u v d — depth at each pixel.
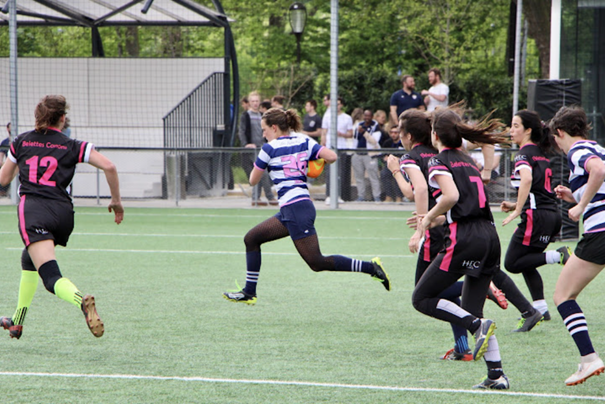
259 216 44.75
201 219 43.25
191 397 12.83
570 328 13.50
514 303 18.42
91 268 27.31
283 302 21.73
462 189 13.70
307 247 19.45
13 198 49.94
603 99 41.84
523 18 77.19
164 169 50.78
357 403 12.53
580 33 41.53
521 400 12.76
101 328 14.23
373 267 19.48
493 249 13.70
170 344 16.73
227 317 19.66
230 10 97.12
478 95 79.12
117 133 57.31
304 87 83.38
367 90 79.56
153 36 95.25
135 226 40.03
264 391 13.20
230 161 49.50
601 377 14.30
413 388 13.45
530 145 19.27
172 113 54.56
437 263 13.85
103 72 57.41
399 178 16.55
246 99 53.94
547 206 19.03
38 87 57.88
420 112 15.73
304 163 19.69
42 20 60.53
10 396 12.80
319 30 98.06
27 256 16.39
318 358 15.62
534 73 93.44
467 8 87.38
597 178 13.36
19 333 16.47
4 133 57.25
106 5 53.84
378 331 18.20
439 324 19.03
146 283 24.45
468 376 14.30
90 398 12.72
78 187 51.31
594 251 13.58
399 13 90.81
